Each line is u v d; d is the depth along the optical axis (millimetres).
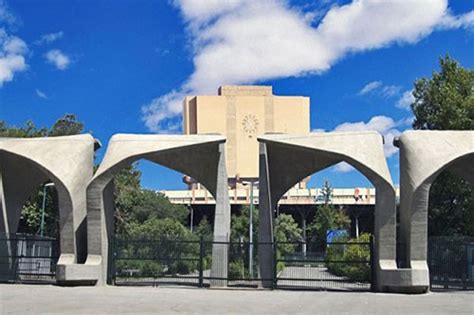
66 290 20094
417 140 22016
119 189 46281
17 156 23547
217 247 22562
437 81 31109
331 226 60094
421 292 20406
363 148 21984
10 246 24234
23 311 14195
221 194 23297
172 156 23906
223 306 15789
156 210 57250
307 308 15508
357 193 77188
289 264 35094
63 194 22859
